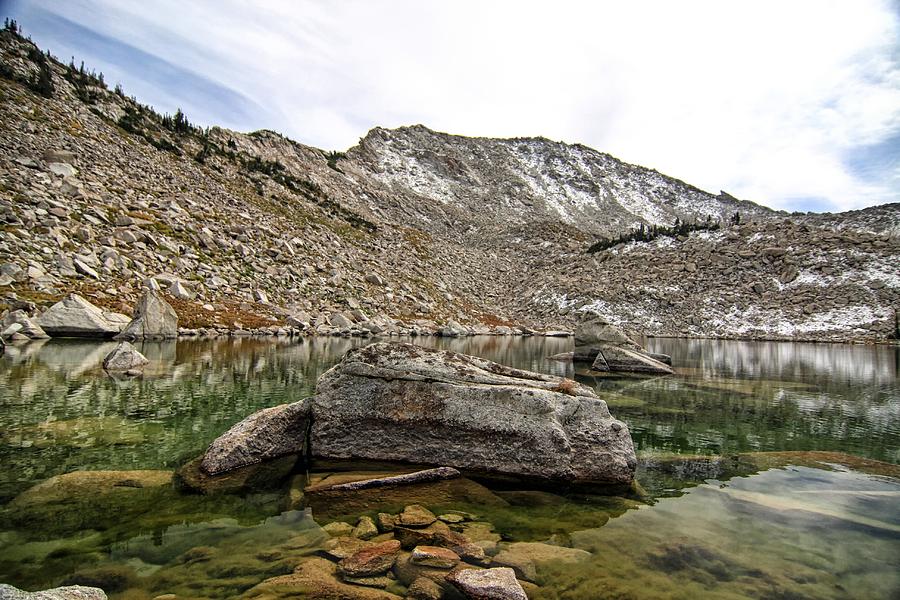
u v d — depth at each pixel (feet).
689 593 16.57
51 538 19.80
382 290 219.41
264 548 19.45
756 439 40.86
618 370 94.68
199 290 143.02
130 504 23.80
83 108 232.94
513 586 15.97
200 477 27.66
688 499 26.43
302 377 64.80
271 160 379.55
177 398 49.01
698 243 334.65
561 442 29.73
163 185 197.16
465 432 31.24
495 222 502.79
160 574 17.16
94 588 15.07
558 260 364.17
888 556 19.58
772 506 25.26
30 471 27.73
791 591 16.79
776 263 292.40
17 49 252.21
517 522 22.94
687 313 266.36
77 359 71.46
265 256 187.73
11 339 87.76
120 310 112.37
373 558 18.57
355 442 32.19
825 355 145.79
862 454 36.55
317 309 171.73
